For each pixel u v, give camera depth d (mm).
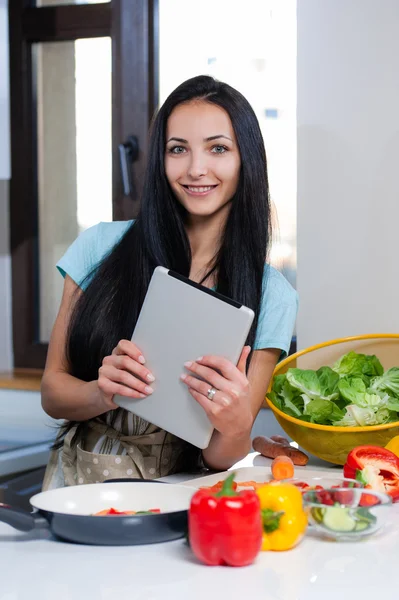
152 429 1465
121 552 912
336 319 2205
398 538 986
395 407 1469
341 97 2180
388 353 1910
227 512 851
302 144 2227
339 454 1466
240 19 2570
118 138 2850
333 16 2174
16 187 3080
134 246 1517
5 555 898
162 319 1263
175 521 941
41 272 3107
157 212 1498
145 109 2783
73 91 2967
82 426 1522
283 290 1565
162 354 1266
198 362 1227
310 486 1048
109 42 2891
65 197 3025
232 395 1219
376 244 2152
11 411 2545
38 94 3039
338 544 959
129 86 2809
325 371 1598
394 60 2119
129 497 1042
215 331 1228
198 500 869
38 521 943
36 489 2162
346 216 2184
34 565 865
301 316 2244
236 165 1449
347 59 2168
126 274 1510
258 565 875
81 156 2979
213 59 2635
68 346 1557
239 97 1452
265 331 1521
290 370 1587
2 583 810
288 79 2496
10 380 2699
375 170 2146
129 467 1428
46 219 3074
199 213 1456
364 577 840
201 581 820
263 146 1481
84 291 1557
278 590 797
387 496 982
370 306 2168
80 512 1016
